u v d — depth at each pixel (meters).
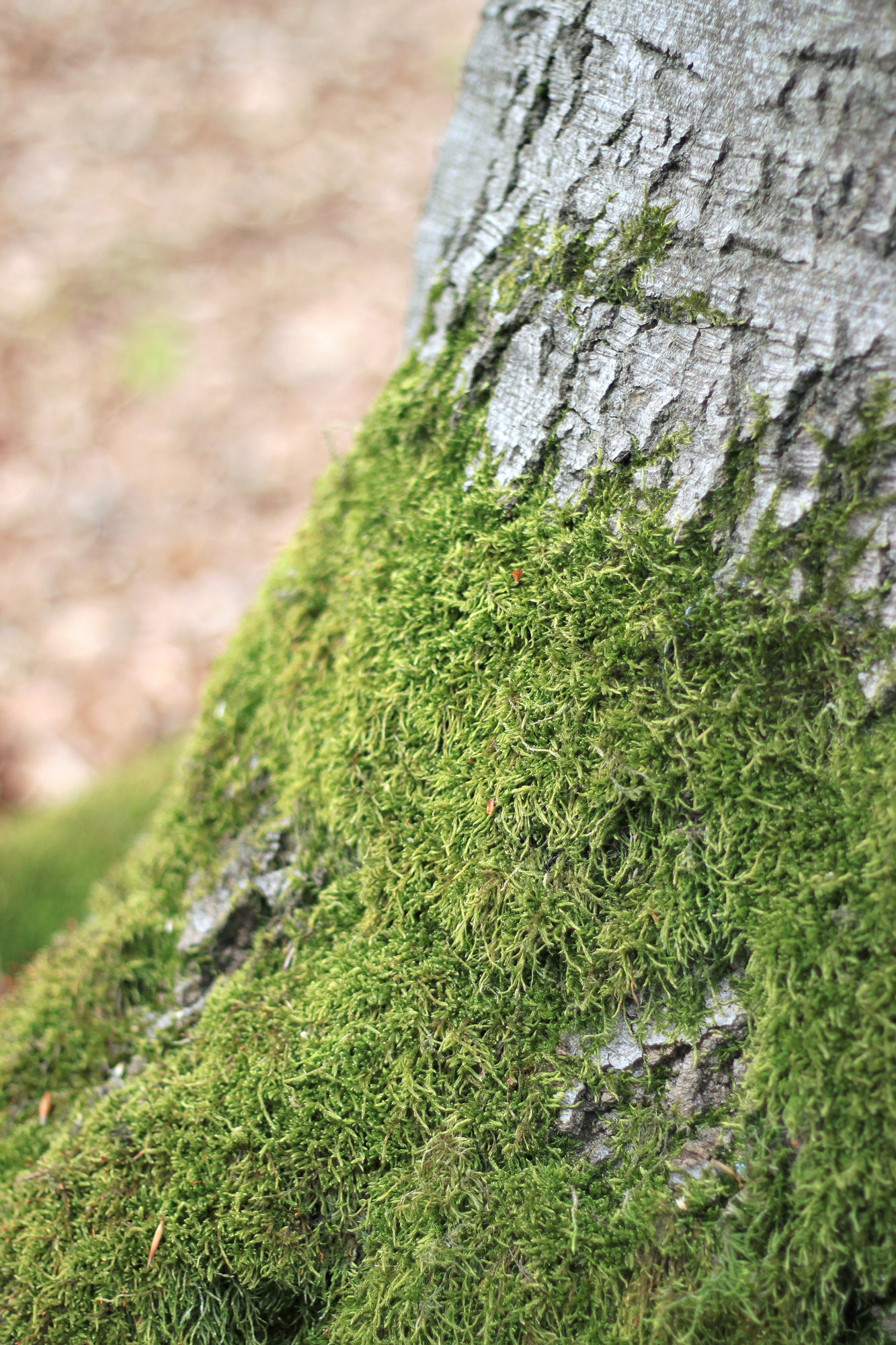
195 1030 0.84
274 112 2.61
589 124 0.78
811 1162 0.75
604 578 0.78
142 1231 0.79
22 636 1.61
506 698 0.79
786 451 0.76
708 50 0.75
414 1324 0.77
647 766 0.77
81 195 2.37
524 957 0.78
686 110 0.76
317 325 2.13
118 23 2.76
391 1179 0.78
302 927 0.83
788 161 0.74
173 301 2.17
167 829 0.89
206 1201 0.79
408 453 0.84
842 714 0.75
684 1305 0.75
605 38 0.77
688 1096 0.77
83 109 2.56
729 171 0.75
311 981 0.82
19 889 1.15
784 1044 0.75
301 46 2.77
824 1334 0.75
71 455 1.89
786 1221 0.75
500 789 0.79
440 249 0.85
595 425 0.79
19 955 1.08
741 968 0.77
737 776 0.76
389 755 0.82
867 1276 0.74
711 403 0.76
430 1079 0.79
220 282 2.22
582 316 0.79
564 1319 0.76
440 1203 0.78
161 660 1.58
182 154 2.50
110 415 1.96
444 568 0.81
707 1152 0.76
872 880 0.75
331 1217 0.79
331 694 0.84
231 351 2.08
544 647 0.79
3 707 1.51
